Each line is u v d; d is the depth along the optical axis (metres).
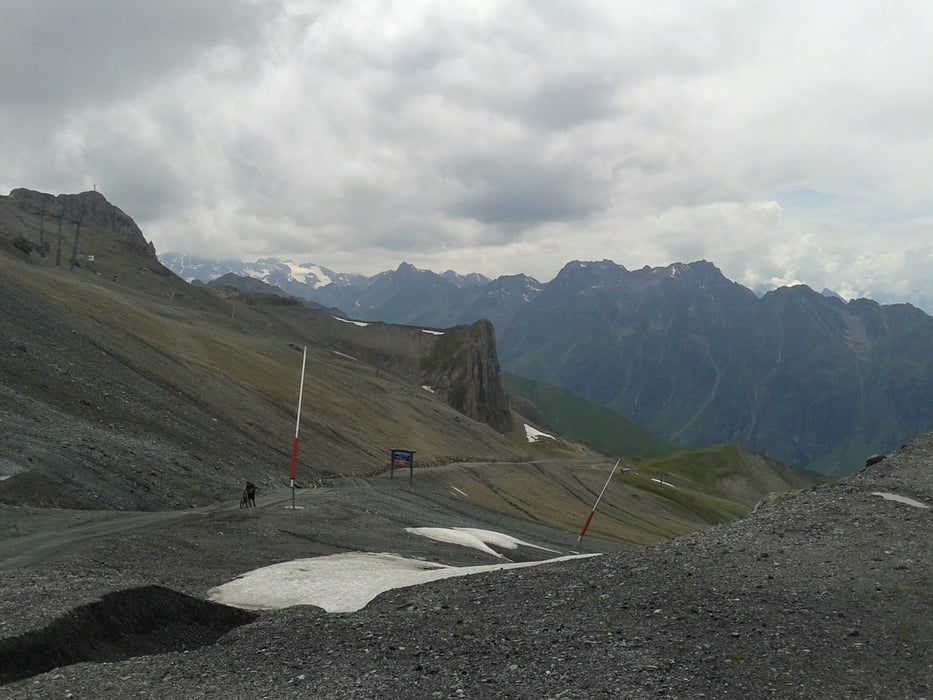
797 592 17.88
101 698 12.94
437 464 117.50
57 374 64.25
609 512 139.62
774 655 14.38
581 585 20.06
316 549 37.09
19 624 16.25
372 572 30.38
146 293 189.25
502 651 15.40
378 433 120.75
